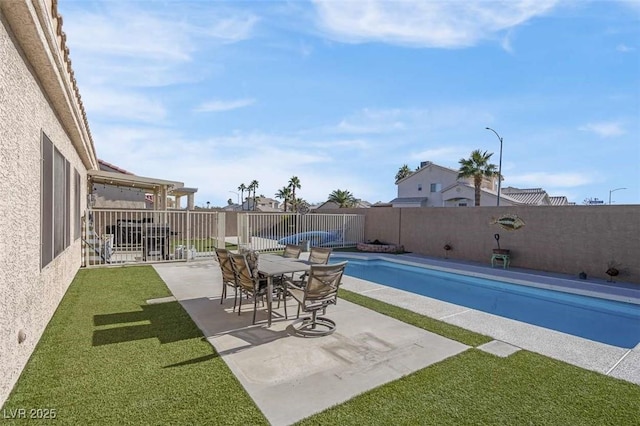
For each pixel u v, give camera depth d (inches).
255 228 587.8
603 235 384.2
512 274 401.4
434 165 1347.2
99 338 171.9
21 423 103.2
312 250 279.6
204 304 241.1
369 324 204.7
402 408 116.0
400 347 169.6
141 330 185.6
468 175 1062.4
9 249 116.4
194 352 158.4
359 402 119.2
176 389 124.7
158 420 106.1
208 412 111.1
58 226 215.2
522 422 109.4
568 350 170.7
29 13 113.7
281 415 110.5
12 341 119.8
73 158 302.2
